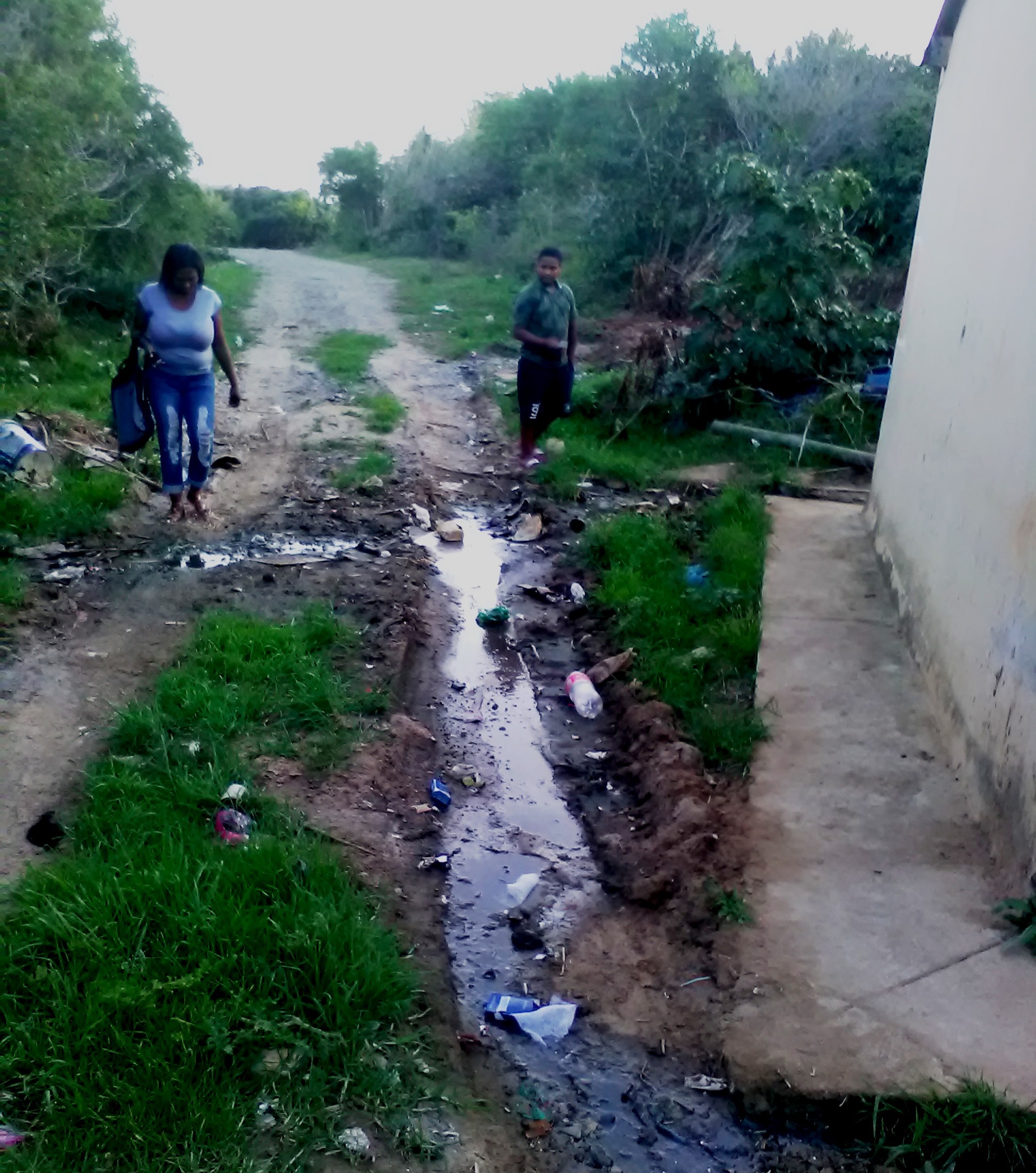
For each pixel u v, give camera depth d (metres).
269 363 11.55
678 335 10.29
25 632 4.82
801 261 9.12
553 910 3.51
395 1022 2.82
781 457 8.38
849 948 3.09
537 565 6.45
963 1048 2.72
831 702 4.56
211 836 3.36
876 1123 2.55
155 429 6.25
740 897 3.32
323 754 4.02
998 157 4.44
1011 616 3.55
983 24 4.97
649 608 5.44
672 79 17.27
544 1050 2.90
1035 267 3.75
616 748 4.51
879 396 8.92
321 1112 2.46
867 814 3.76
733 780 4.02
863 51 17.72
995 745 3.58
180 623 5.05
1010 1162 2.45
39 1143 2.26
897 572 5.54
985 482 4.06
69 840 3.33
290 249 39.81
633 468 7.88
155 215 14.06
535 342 7.37
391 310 16.72
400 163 37.41
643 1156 2.58
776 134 15.05
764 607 5.50
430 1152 2.45
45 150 9.96
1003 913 3.21
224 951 2.79
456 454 8.41
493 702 4.89
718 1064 2.78
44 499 6.25
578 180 21.25
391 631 5.08
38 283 11.45
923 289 5.82
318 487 7.26
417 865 3.63
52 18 12.41
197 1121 2.35
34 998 2.61
